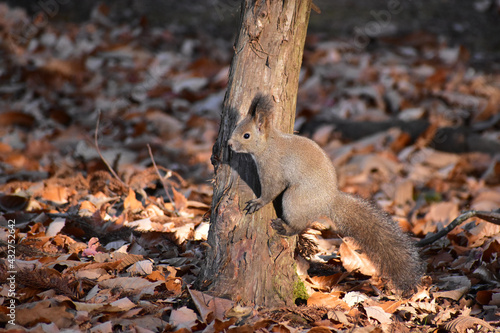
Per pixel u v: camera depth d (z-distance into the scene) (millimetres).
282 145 7168
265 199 7059
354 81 20312
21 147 15164
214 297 6508
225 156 7223
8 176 12172
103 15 24750
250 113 7008
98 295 6645
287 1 6969
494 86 19281
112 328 6094
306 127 18047
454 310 7043
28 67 20328
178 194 10516
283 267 7070
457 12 25797
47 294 6480
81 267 7246
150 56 22016
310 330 6203
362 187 13898
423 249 9047
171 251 8281
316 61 21844
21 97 18734
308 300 7105
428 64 21281
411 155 15852
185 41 23250
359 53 22750
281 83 7152
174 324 6211
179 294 6957
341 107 18703
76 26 23797
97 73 20578
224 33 24438
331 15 25375
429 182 14008
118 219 9039
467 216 8383
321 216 7559
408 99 18938
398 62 21812
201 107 18797
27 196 10328
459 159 15430
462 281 7727
